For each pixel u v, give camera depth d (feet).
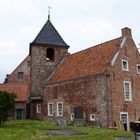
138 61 98.48
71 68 108.37
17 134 57.31
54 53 124.98
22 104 122.83
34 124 85.76
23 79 162.71
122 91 89.76
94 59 99.30
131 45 97.09
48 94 111.65
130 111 90.84
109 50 96.53
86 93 91.76
